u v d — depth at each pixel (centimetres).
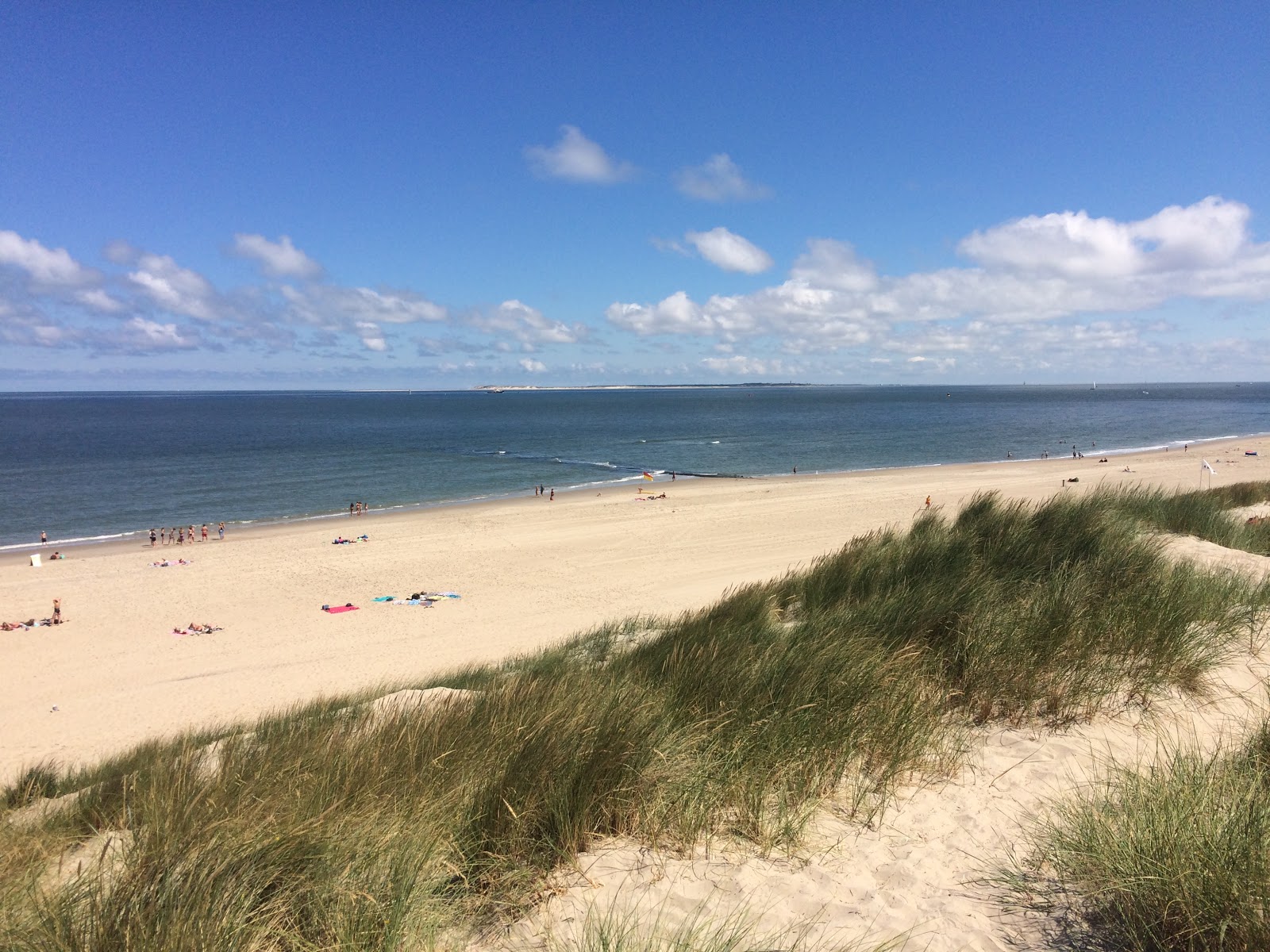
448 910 252
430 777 329
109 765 724
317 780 329
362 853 261
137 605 2173
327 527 3488
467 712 422
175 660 1689
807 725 376
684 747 355
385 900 243
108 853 314
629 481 5125
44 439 9131
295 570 2572
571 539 2991
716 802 327
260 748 438
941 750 383
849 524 3053
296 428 11281
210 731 799
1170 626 484
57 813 412
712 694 429
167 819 286
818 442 8212
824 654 452
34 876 261
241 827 271
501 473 5700
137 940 211
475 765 333
